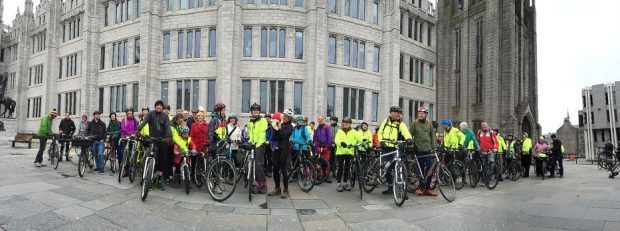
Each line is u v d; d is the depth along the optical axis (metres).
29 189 7.26
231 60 20.77
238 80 21.31
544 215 6.33
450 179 7.71
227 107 20.44
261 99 21.69
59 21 33.88
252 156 7.52
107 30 27.50
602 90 55.34
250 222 5.86
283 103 21.75
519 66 27.66
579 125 60.41
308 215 6.42
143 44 23.05
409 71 29.59
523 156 14.34
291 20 21.92
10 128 34.41
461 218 6.15
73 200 6.59
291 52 21.95
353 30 24.06
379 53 25.70
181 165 8.41
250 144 7.65
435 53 32.16
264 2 22.16
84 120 12.71
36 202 6.30
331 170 11.24
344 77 23.39
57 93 33.38
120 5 27.19
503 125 25.39
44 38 37.88
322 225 5.80
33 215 5.57
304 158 9.22
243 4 21.77
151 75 23.00
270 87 21.72
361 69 24.33
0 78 37.47
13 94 43.72
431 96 31.50
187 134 7.98
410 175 8.34
